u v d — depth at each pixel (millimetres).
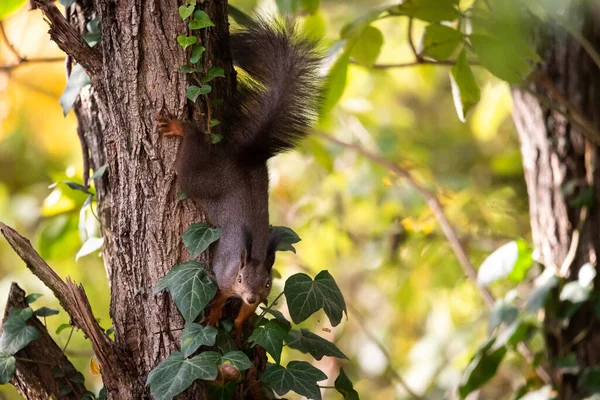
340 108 16562
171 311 7902
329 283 7996
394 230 16688
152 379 7340
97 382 16359
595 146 11094
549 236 11492
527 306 10844
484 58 8703
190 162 7980
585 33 10961
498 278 10742
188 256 7996
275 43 9453
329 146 16656
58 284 7652
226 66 8344
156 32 7762
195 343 7484
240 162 8758
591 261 11047
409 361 17719
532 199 11797
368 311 19281
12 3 9438
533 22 10359
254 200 8766
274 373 7824
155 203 7910
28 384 8430
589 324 11031
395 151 16609
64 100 8867
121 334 8000
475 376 11211
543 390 11195
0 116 15336
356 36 10500
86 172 9672
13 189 18359
